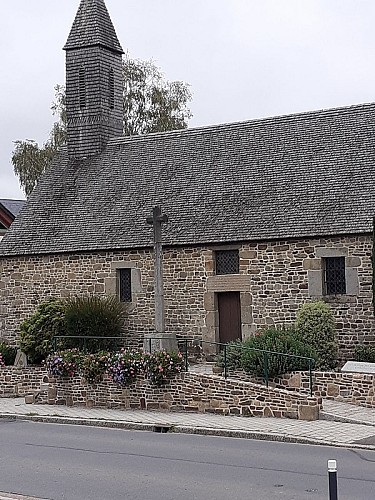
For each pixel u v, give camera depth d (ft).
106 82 92.73
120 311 75.61
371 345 65.92
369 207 68.18
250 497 32.09
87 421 54.49
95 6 93.71
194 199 78.89
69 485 35.40
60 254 81.76
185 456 41.47
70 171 91.40
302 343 59.36
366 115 77.61
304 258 69.10
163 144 87.76
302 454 41.32
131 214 81.20
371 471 36.73
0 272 85.35
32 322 77.87
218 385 54.60
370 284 66.13
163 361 56.54
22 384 69.51
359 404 53.67
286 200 73.31
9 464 40.63
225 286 72.74
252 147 81.30
